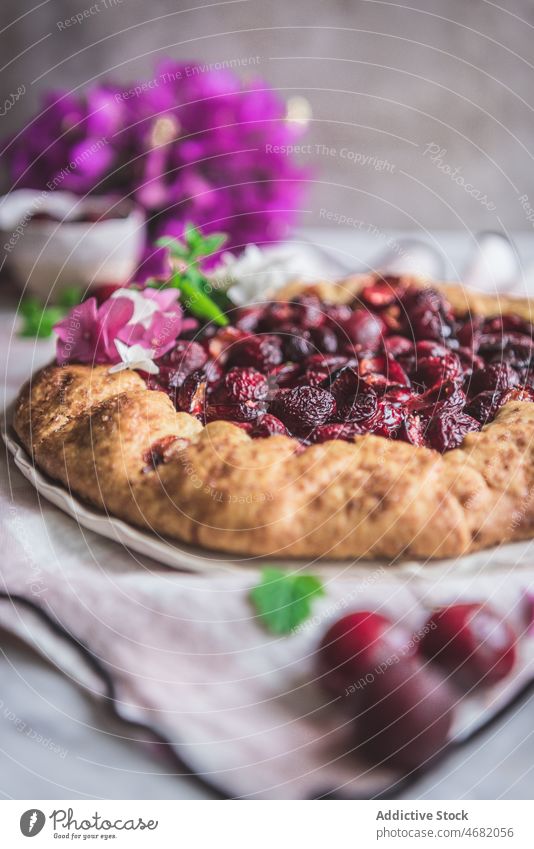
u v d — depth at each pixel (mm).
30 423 382
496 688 307
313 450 344
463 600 318
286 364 422
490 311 485
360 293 493
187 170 586
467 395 408
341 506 328
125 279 570
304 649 314
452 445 360
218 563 327
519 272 600
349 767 292
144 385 396
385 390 393
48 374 400
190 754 292
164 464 346
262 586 319
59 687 313
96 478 348
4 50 831
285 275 509
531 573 326
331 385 393
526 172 922
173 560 329
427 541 327
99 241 546
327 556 329
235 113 591
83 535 346
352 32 868
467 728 295
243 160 592
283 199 607
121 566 332
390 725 289
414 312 451
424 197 927
